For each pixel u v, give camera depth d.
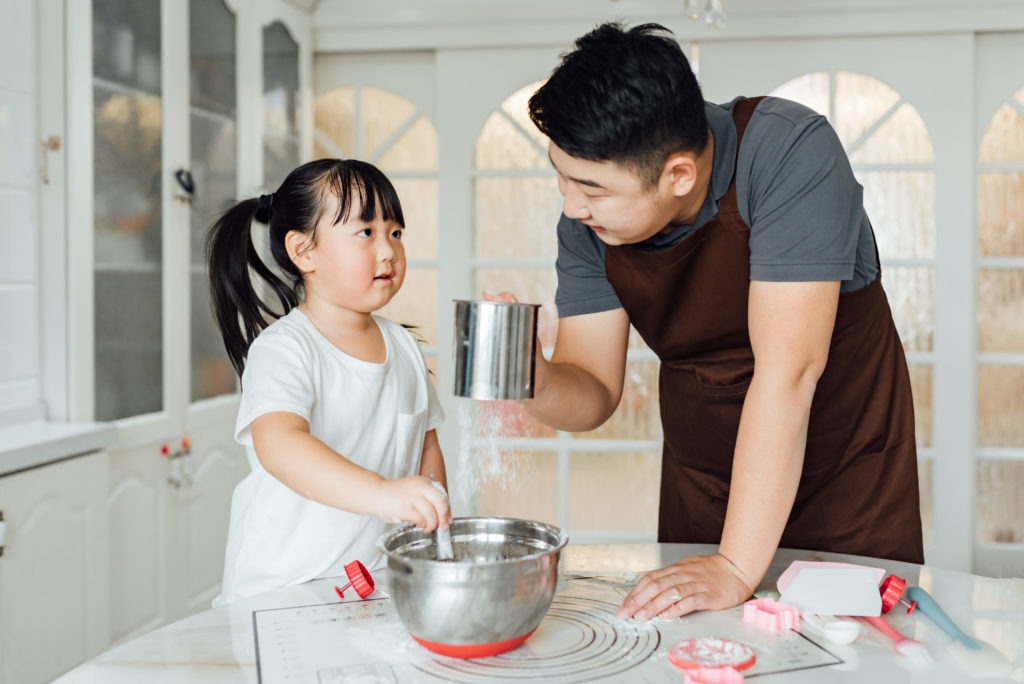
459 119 3.20
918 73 3.03
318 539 1.34
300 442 1.17
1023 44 3.02
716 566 1.10
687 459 1.57
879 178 3.07
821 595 1.05
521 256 3.23
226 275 1.52
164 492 2.42
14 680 1.77
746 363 1.40
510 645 0.93
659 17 3.07
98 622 2.04
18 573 1.78
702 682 0.85
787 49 3.08
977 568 3.10
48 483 1.87
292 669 0.90
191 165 2.55
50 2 2.12
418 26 3.18
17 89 2.10
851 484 1.43
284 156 3.07
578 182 1.09
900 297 3.08
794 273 1.12
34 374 2.15
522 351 1.04
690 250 1.27
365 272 1.41
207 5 2.62
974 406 3.05
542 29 3.13
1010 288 3.07
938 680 0.88
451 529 1.07
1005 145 3.05
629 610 1.04
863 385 1.40
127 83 2.29
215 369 2.72
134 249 2.33
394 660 0.92
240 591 1.35
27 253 2.13
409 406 1.52
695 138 1.08
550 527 1.02
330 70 3.31
